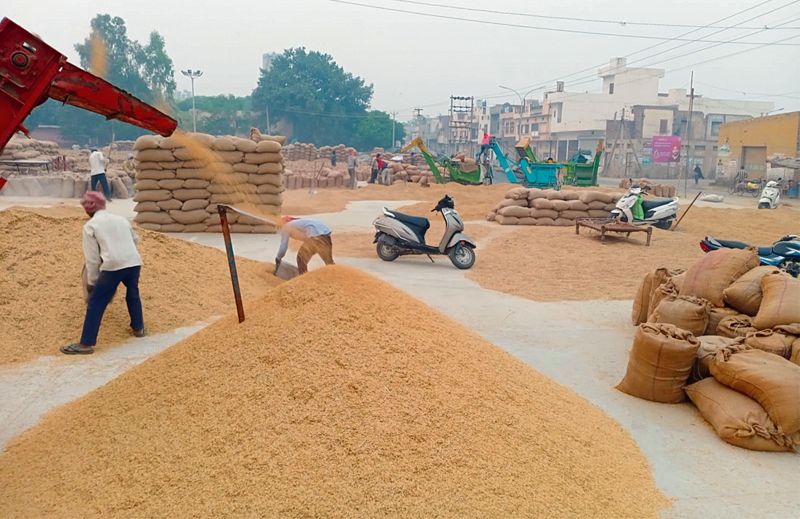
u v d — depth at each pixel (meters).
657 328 4.86
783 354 4.62
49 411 4.41
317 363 3.31
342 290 3.88
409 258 11.23
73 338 5.94
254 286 7.97
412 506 2.66
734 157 41.59
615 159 53.09
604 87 71.44
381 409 3.09
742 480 3.63
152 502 2.74
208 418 3.13
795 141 36.50
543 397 3.84
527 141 29.16
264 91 68.50
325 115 70.38
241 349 3.54
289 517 2.57
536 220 15.62
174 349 3.92
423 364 3.46
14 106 3.20
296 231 8.31
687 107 64.88
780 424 3.98
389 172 30.97
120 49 33.09
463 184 30.16
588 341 6.40
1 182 3.41
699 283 6.05
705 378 4.72
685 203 27.38
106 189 18.84
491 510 2.71
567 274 9.92
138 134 58.38
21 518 2.80
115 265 5.69
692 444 4.09
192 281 7.56
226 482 2.76
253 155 12.83
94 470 3.05
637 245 12.80
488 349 4.14
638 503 3.16
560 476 3.08
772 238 14.95
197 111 66.56
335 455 2.84
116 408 3.51
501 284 9.11
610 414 4.50
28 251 6.99
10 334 5.79
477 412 3.26
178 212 12.76
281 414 3.05
